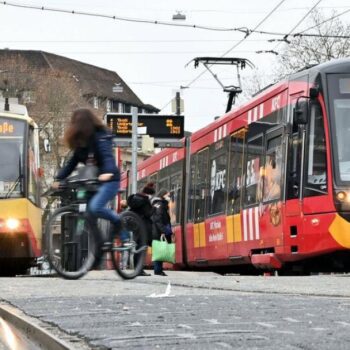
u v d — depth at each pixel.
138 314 21.92
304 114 50.88
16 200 63.53
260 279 41.78
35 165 67.88
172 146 79.44
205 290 32.09
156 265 54.69
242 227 60.06
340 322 19.36
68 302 25.97
